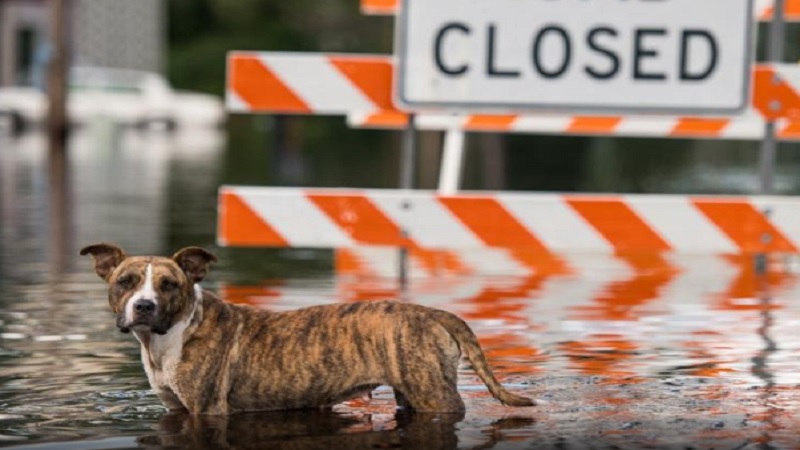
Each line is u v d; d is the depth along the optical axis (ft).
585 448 39.88
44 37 319.47
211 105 300.20
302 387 44.86
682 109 70.33
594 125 84.12
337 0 374.63
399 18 69.77
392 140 250.78
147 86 291.79
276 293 67.56
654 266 78.54
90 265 78.28
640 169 168.66
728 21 70.23
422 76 70.03
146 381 48.85
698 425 42.45
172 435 41.70
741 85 70.38
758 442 40.47
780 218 70.74
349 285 70.38
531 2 69.87
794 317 61.72
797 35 189.47
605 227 70.38
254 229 69.67
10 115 261.65
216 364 44.75
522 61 70.13
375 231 70.13
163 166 167.32
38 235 92.43
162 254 82.48
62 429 42.32
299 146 225.35
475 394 46.62
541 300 65.98
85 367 51.01
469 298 66.39
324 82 69.87
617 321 60.39
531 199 70.13
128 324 43.73
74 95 282.56
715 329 58.70
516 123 84.38
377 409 44.86
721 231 70.64
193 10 387.34
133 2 343.05
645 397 46.16
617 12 70.08
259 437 41.39
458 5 69.87
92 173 152.46
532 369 50.44
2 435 41.50
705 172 162.20
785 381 48.78
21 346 54.80
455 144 85.46
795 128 82.23
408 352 44.32
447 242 70.28
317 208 69.87
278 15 384.47
